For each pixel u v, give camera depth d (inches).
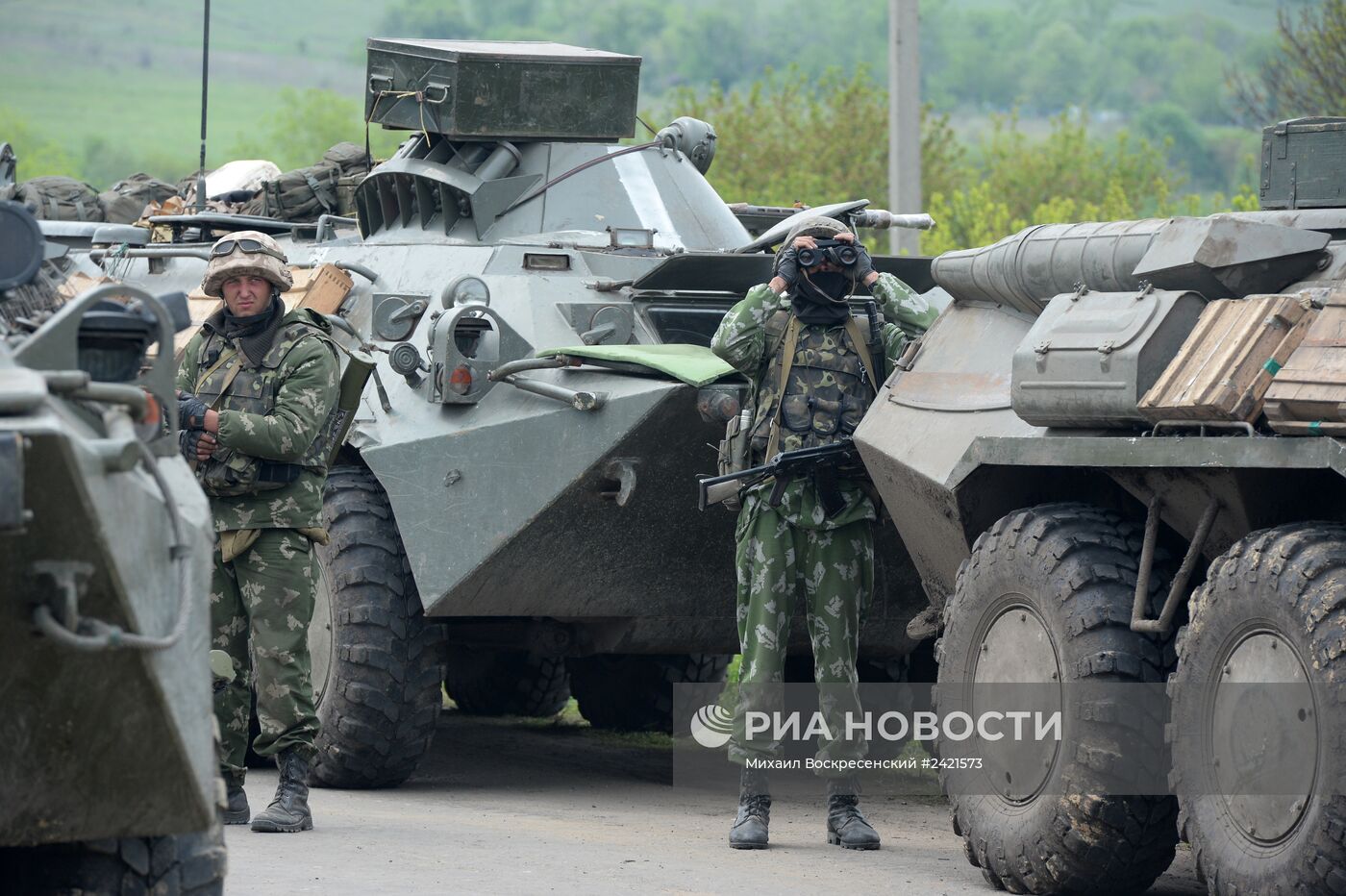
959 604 844.6
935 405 879.1
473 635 1210.6
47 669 472.4
